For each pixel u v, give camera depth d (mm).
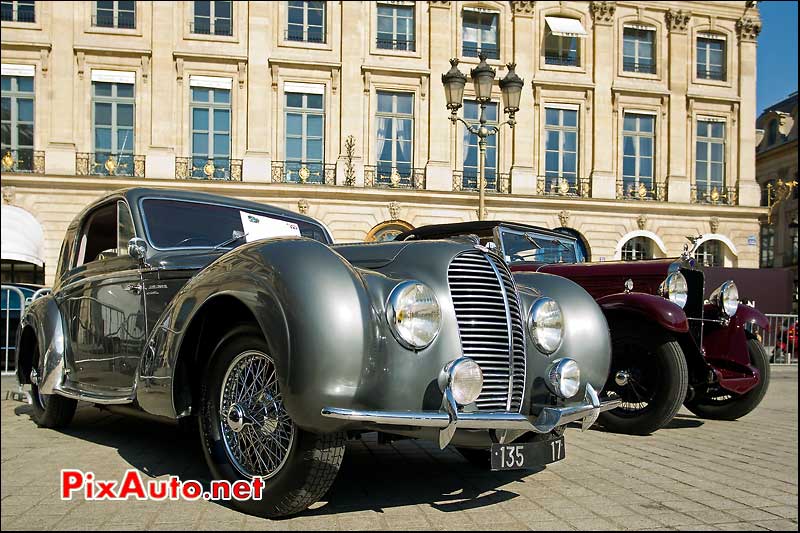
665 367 5578
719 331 6730
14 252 19859
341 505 3396
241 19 22922
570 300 4000
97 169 21984
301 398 2879
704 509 3486
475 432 3215
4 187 21234
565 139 25031
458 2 24172
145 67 22266
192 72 22516
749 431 6066
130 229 4500
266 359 3201
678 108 25797
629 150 25609
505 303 3420
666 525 3217
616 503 3557
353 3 23375
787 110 42031
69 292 5086
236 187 22109
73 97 21922
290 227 5137
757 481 4094
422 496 3586
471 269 3387
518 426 3125
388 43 23844
